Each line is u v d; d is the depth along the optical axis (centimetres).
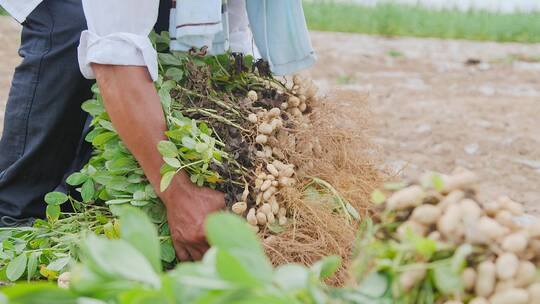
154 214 254
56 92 292
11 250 265
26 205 303
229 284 129
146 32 247
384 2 1045
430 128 510
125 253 133
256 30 281
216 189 250
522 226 157
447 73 685
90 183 265
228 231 138
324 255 250
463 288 151
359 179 273
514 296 148
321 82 632
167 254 252
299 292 138
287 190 252
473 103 579
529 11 1055
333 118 280
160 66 264
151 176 246
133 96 242
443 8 1033
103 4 243
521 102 588
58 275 252
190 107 262
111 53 240
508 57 766
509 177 432
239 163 252
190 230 244
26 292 135
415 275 151
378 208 163
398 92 606
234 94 275
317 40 812
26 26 295
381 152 293
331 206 260
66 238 258
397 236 158
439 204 158
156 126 243
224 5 269
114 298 137
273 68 280
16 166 298
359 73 670
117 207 254
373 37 855
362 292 153
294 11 278
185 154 244
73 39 288
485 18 956
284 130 261
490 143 486
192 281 130
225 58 276
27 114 295
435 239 154
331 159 275
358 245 165
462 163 450
